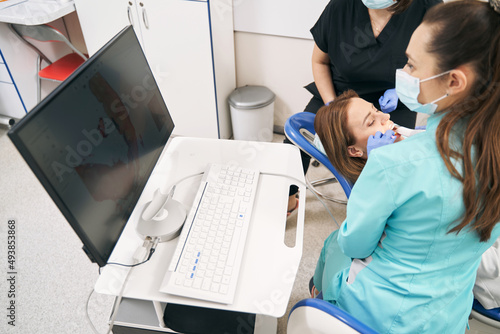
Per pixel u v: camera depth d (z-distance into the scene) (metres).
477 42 0.59
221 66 2.28
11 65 2.47
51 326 1.54
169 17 2.09
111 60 0.87
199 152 1.25
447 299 0.84
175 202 1.02
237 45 2.41
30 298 1.64
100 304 1.62
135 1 2.11
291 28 2.20
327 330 0.75
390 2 1.31
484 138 0.64
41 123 0.64
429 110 0.72
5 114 2.79
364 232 0.81
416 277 0.82
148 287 0.85
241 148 1.27
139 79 0.99
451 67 0.63
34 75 2.67
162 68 2.30
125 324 1.15
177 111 2.47
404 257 0.82
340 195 2.15
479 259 0.89
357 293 0.90
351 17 1.55
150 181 1.14
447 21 0.61
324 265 1.21
